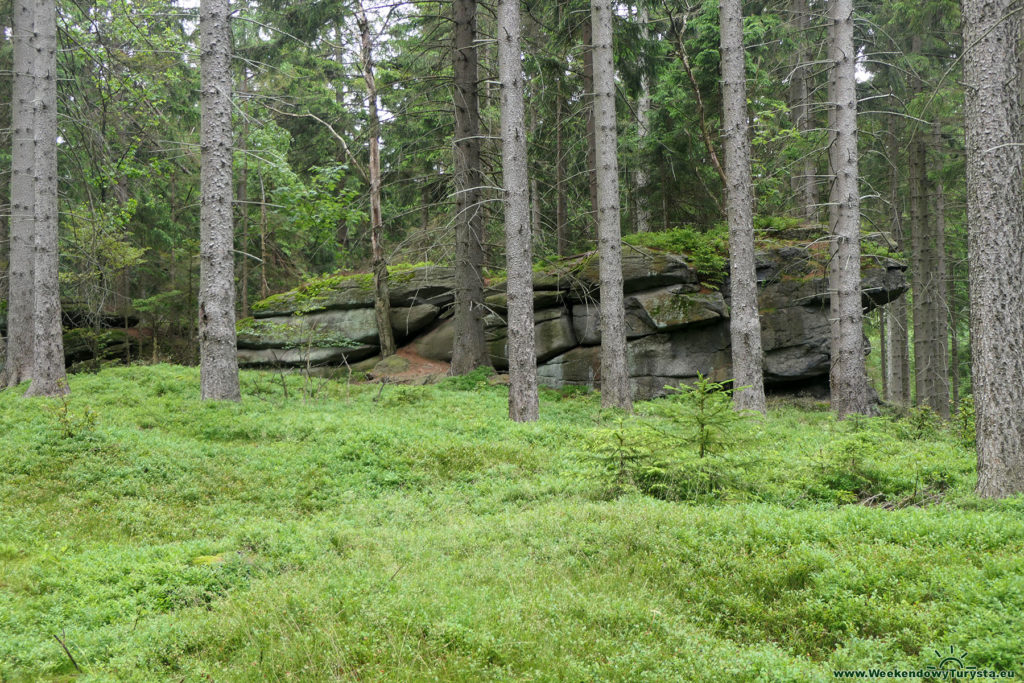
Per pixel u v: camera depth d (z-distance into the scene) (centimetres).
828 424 1524
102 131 2053
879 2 2447
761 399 1622
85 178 2038
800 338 2003
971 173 927
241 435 1329
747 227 1639
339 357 2364
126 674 537
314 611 600
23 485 1007
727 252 2070
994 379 894
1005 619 552
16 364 1864
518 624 578
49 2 1691
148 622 627
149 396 1717
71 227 2189
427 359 2320
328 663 521
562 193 2586
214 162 1562
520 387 1524
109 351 2642
